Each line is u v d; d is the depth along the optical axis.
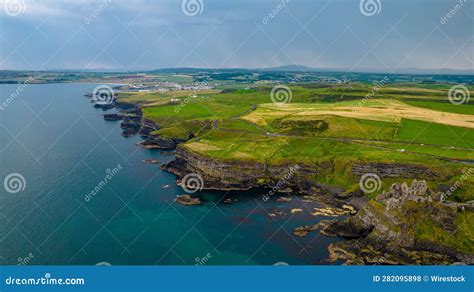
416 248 106.69
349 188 157.00
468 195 131.25
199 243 113.25
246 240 115.56
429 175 150.75
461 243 105.44
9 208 133.75
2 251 105.12
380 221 113.12
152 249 109.06
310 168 171.25
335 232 118.81
